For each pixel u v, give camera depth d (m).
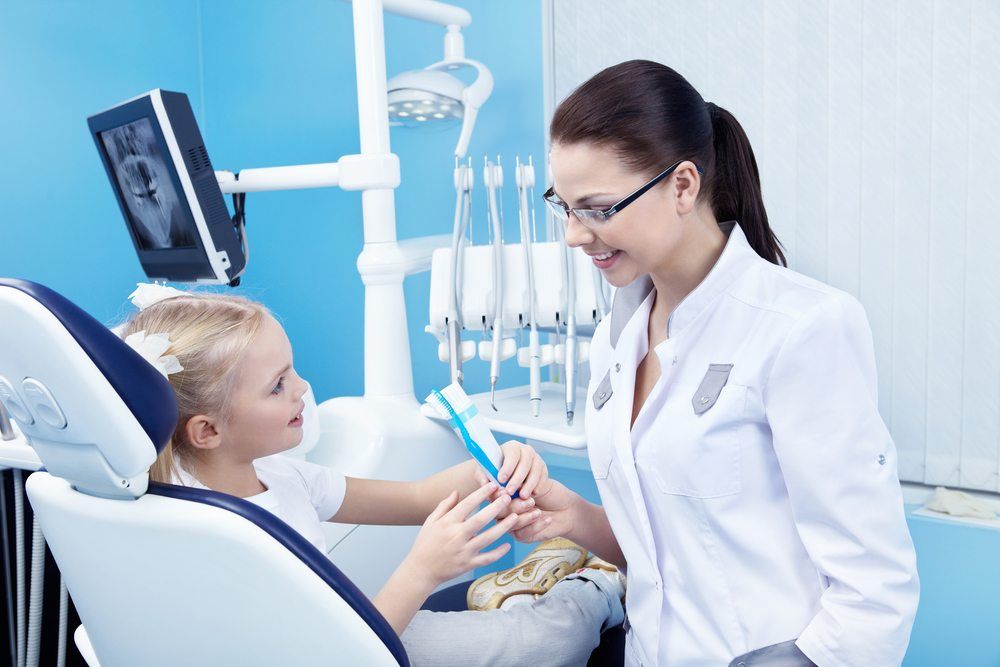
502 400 1.68
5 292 0.63
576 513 1.03
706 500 0.81
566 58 1.94
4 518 1.59
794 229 1.65
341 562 1.50
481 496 0.94
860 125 1.55
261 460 1.10
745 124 1.69
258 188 1.77
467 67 2.04
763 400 0.78
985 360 1.48
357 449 1.61
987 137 1.43
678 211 0.80
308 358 2.46
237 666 0.76
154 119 1.57
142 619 0.77
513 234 2.05
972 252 1.47
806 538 0.77
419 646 1.14
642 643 0.92
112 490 0.72
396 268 1.70
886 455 0.75
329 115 2.33
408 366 1.75
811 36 1.59
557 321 1.49
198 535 0.70
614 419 0.90
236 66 2.49
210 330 0.92
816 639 0.75
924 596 1.46
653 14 1.79
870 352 0.76
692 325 0.83
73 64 2.26
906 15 1.48
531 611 1.19
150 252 1.82
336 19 2.28
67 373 0.64
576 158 0.77
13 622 1.62
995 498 1.52
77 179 2.29
